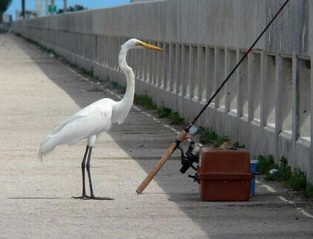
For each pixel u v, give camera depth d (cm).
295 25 1499
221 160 1341
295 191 1426
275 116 1625
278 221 1212
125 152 1862
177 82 2553
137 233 1146
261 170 1580
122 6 3647
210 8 2141
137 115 2606
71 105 2880
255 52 1762
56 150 1870
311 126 1408
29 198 1379
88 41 4838
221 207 1305
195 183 1499
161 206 1315
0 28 17050
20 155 1817
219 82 2072
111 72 3894
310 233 1141
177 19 2545
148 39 3052
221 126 2019
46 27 8225
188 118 2367
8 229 1171
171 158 1780
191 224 1195
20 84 3791
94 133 1373
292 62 1531
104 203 1340
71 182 1516
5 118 2500
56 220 1224
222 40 2020
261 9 1688
